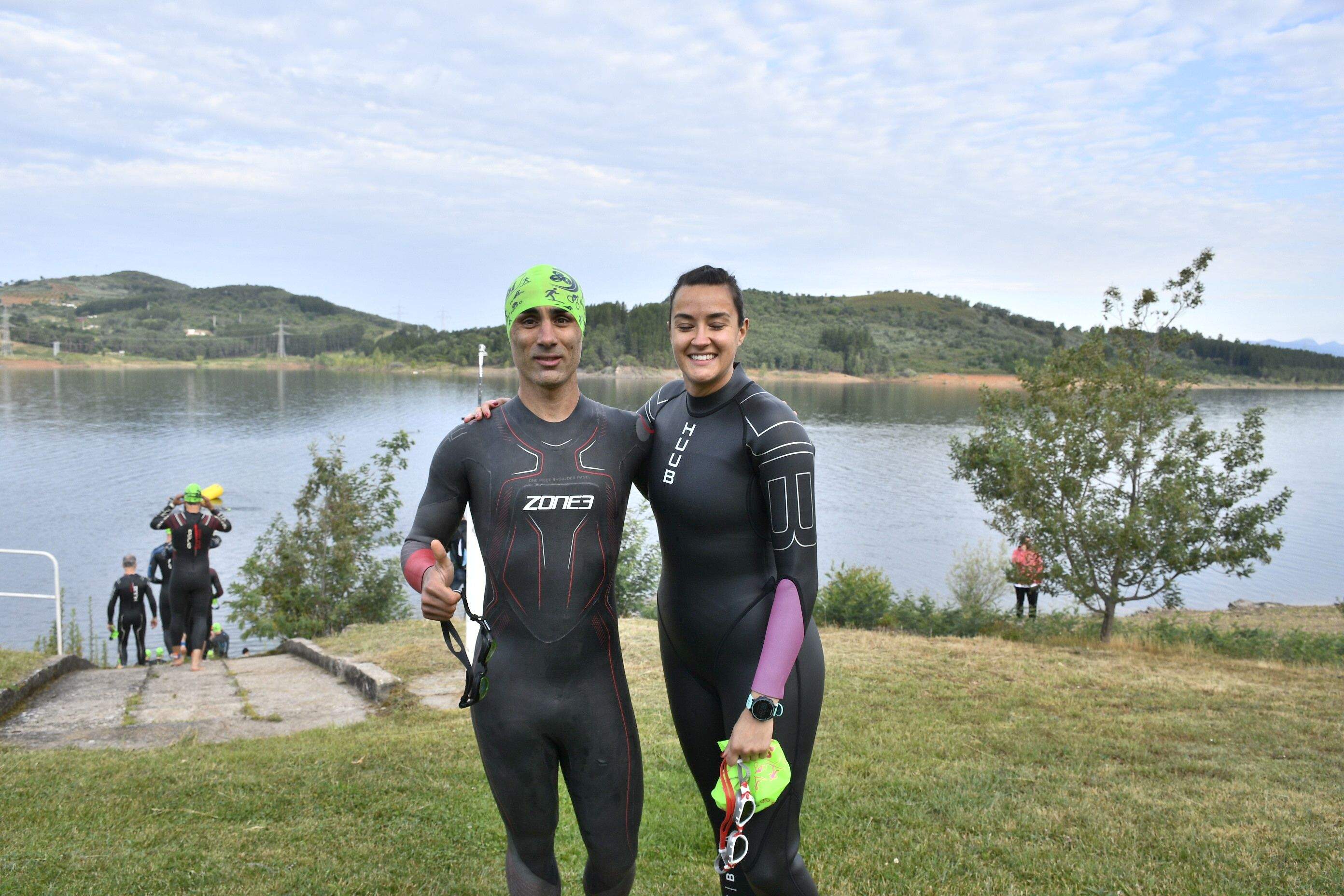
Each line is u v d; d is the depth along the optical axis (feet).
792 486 7.39
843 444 218.59
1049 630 41.86
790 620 7.11
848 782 14.90
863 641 30.32
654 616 41.86
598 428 7.93
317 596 45.21
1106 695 22.52
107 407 304.30
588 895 7.97
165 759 15.66
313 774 14.64
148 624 65.31
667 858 11.66
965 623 42.22
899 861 11.65
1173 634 39.01
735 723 7.77
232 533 104.73
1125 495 40.19
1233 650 36.04
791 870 7.69
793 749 7.70
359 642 28.94
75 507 126.82
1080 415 39.88
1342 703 22.22
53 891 10.24
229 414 283.59
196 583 27.89
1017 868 11.57
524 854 7.69
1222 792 14.92
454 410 295.28
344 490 46.98
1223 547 38.19
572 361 7.72
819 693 7.96
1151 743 18.04
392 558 50.24
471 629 23.18
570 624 7.47
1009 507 42.29
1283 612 63.57
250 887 10.49
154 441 207.82
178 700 21.72
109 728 18.84
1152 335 39.99
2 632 65.98
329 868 11.03
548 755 7.51
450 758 15.60
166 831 12.19
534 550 7.45
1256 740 18.52
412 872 11.02
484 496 7.61
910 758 16.43
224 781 14.25
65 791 13.74
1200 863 11.84
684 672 8.34
